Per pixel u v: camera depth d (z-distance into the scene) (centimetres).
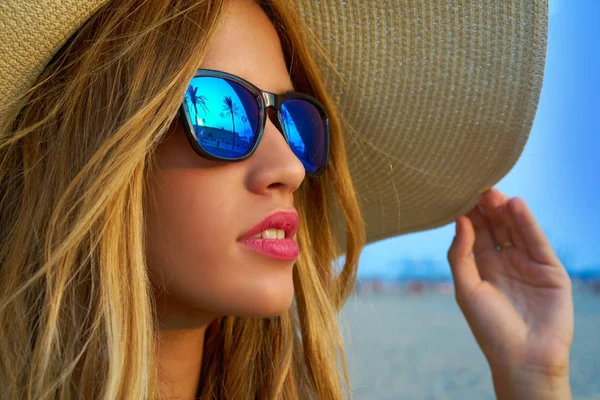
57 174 76
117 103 75
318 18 101
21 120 78
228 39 80
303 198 111
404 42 104
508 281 122
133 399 70
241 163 75
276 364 105
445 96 108
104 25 77
